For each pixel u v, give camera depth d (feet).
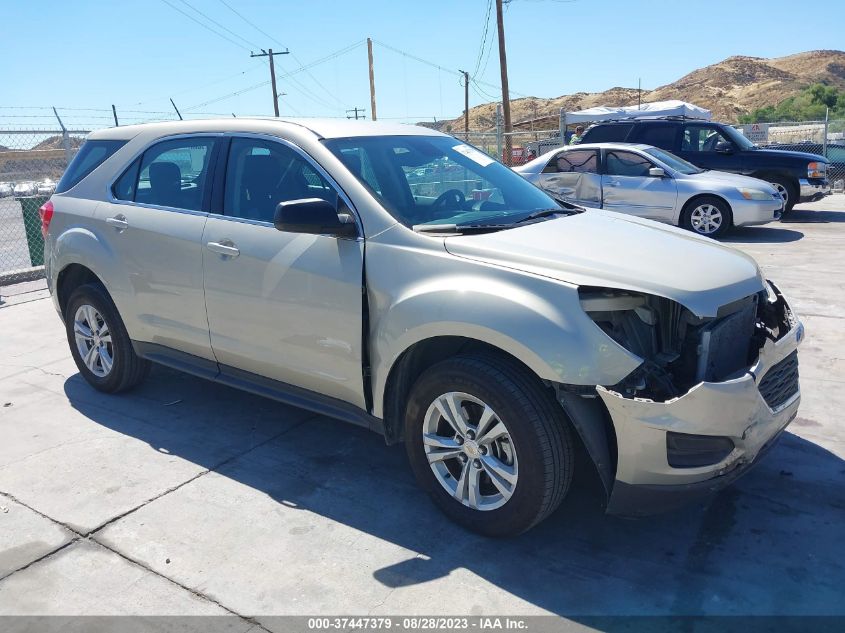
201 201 13.85
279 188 12.85
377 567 10.19
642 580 9.83
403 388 11.57
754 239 36.70
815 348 18.88
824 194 44.27
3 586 9.87
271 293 12.45
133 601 9.55
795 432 14.15
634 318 10.23
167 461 13.48
